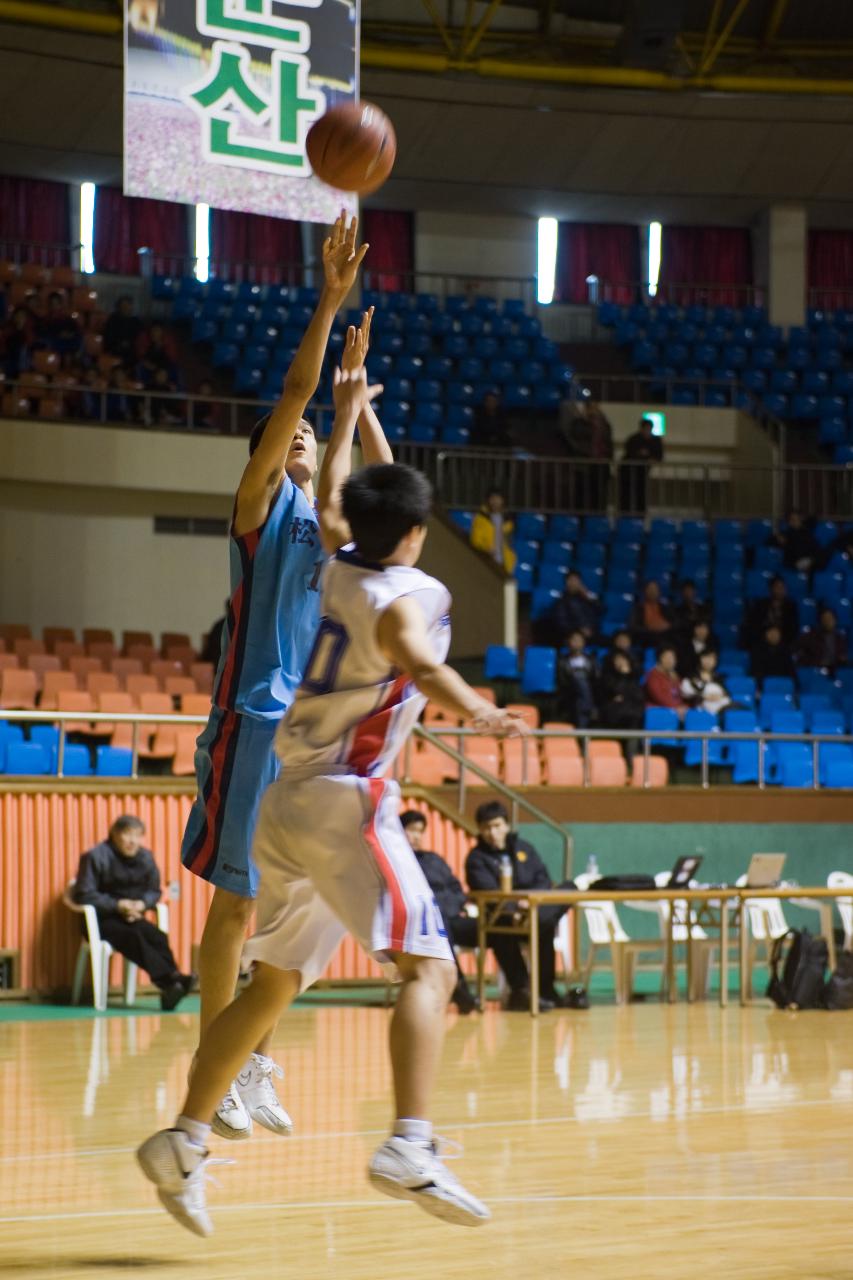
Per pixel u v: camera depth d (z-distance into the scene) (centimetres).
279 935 391
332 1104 727
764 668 2092
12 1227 454
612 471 2403
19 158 2794
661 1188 521
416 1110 351
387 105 2705
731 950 1662
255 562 449
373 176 460
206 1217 392
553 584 2205
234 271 2984
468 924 1260
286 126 1069
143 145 1027
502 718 337
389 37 2669
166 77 1036
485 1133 645
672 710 1858
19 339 2403
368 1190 516
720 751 1855
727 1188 521
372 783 374
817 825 1725
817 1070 866
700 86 2669
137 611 2219
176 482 2181
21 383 2108
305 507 456
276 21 1070
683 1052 953
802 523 2366
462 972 1241
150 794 1315
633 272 3200
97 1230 450
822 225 3219
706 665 1927
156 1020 1127
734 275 3228
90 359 2444
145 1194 505
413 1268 404
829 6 2725
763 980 1543
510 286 3116
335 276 416
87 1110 699
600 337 3086
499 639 2012
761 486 2742
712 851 1672
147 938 1204
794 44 2753
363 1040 1003
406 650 358
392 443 2380
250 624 451
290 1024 1102
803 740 1736
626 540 2358
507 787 1539
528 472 2355
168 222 2969
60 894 1268
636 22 2481
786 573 2320
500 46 2738
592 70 2634
